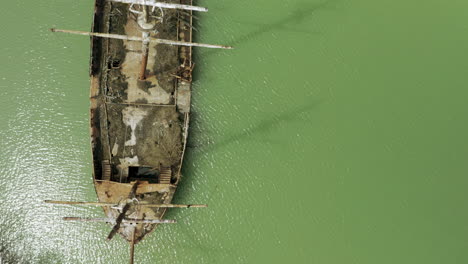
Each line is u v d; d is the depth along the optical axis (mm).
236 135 31922
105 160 29234
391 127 33062
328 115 32938
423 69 34094
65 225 29875
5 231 29859
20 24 32469
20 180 30406
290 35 33875
